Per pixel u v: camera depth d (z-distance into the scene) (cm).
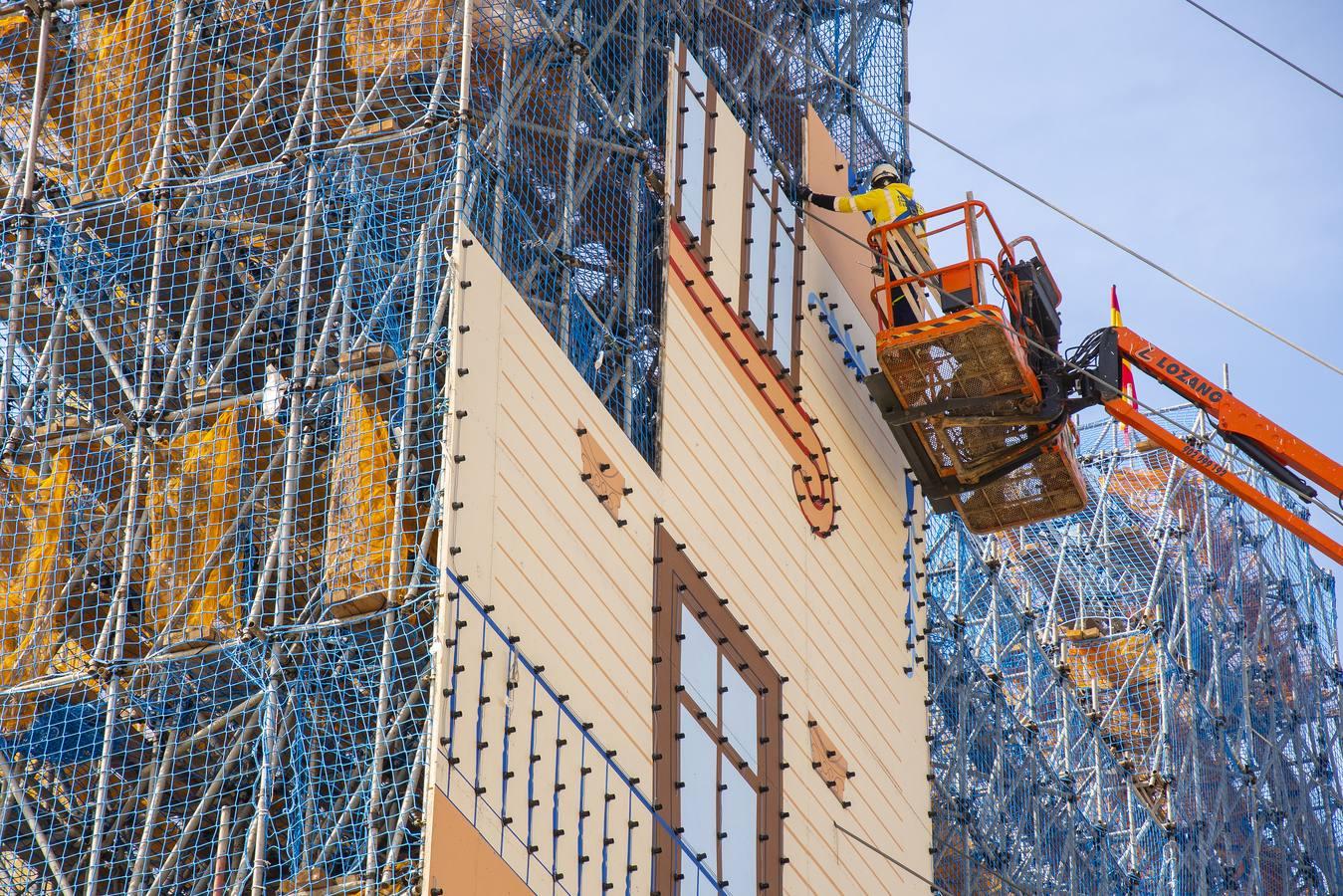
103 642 3953
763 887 4472
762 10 5759
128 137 4522
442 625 3675
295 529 3956
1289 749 9556
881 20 6538
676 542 4516
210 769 3891
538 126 4538
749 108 5488
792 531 5041
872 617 5362
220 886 3669
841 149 6103
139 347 4322
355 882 3541
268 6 4603
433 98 4206
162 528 4094
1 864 3972
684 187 5003
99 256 4409
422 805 3606
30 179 4438
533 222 4528
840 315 5600
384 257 4172
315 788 3775
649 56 5050
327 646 3831
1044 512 5738
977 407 5347
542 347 4225
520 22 4588
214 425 4119
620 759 4109
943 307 5362
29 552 4175
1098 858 6894
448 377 3891
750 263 5206
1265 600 9438
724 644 4594
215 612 3984
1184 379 5603
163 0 4616
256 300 4319
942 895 5322
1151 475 9031
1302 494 5516
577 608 4103
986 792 6209
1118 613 8575
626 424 4512
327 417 4012
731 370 4975
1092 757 7475
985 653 7350
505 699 3806
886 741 5269
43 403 4369
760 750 4625
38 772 4081
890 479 5653
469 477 3859
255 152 4469
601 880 3944
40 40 4612
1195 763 8075
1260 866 8762
